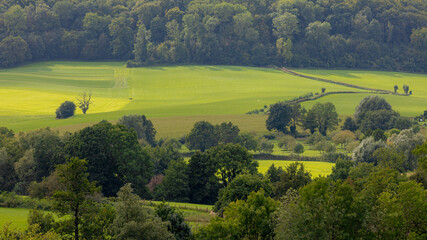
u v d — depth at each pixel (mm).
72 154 129625
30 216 70000
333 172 128625
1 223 76188
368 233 60250
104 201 92125
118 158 129000
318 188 61500
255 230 66750
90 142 127312
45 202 95938
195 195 129375
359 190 69688
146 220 60562
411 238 61062
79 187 68812
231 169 128125
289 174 103500
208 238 62312
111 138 129625
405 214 65062
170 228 65750
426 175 85938
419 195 64875
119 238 58625
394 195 70125
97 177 123438
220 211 93938
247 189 96125
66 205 68938
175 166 129625
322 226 57188
